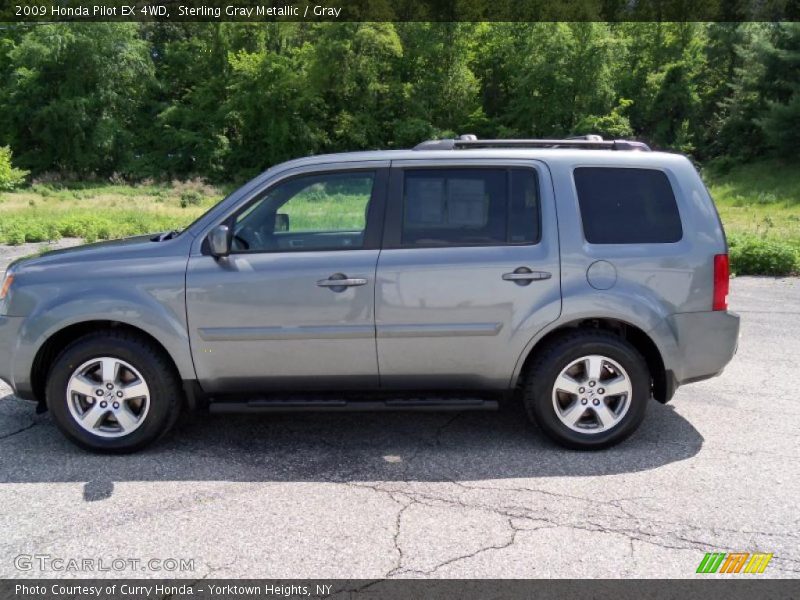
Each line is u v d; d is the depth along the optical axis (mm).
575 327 4387
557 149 4457
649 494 3768
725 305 4344
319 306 4195
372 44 52844
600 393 4297
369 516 3533
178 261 4234
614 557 3148
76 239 17562
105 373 4227
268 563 3105
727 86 53562
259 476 4020
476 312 4215
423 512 3574
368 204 4309
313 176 4371
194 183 49594
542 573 3023
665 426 4797
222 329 4207
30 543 3271
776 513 3555
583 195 4320
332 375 4312
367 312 4207
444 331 4219
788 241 13297
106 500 3703
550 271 4207
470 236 4270
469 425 4832
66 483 3906
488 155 4352
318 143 57000
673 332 4273
